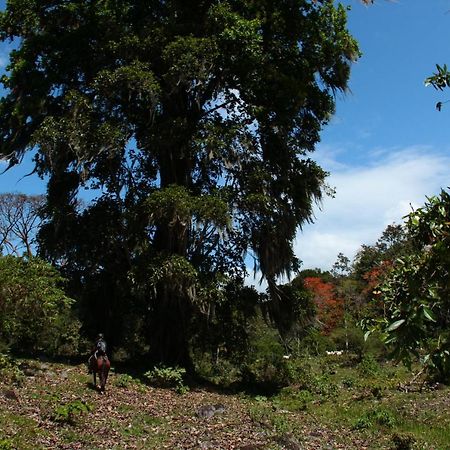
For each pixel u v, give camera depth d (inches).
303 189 870.4
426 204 125.9
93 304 909.2
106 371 612.7
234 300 870.4
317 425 545.3
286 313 909.2
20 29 878.4
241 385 886.4
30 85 828.6
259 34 800.9
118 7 847.7
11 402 472.7
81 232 845.8
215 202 721.6
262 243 822.5
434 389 746.2
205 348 930.7
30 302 604.7
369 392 767.7
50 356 838.5
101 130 745.0
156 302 861.2
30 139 814.5
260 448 406.6
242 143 780.0
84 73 860.0
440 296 118.6
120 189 836.6
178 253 793.6
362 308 1503.4
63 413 437.4
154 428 471.8
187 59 731.4
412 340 113.3
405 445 447.5
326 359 1305.4
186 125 792.3
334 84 930.7
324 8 896.9
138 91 748.0
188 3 868.6
